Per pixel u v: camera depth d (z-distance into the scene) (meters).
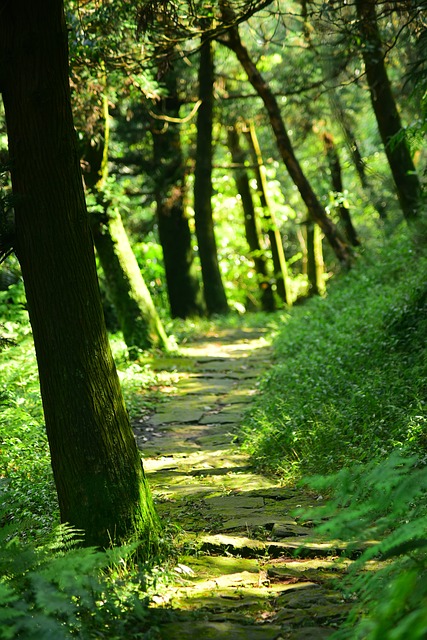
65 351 5.19
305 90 18.48
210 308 24.38
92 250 5.36
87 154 14.30
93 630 3.97
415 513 4.36
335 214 24.41
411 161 14.80
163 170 23.41
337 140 23.11
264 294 28.30
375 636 2.97
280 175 31.56
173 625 4.27
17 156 5.18
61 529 4.77
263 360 14.59
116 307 15.27
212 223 24.27
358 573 4.78
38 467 7.85
